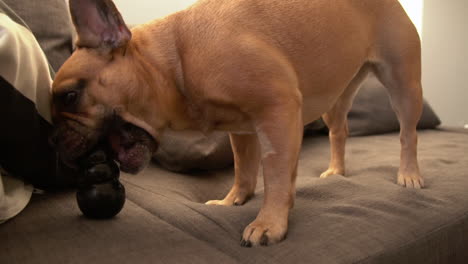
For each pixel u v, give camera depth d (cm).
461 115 367
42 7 147
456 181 130
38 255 81
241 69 96
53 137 99
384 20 132
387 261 87
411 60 135
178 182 141
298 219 101
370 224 96
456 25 360
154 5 226
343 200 114
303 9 112
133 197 122
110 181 100
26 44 102
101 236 91
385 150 182
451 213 108
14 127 98
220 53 96
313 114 124
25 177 110
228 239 91
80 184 100
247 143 124
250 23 103
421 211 107
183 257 81
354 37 123
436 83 353
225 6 104
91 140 97
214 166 156
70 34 152
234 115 103
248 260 82
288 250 84
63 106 96
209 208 108
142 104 100
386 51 134
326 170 159
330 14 116
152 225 98
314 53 112
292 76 104
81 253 82
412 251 93
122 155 103
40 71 106
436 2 339
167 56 103
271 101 98
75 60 96
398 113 140
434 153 171
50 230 94
